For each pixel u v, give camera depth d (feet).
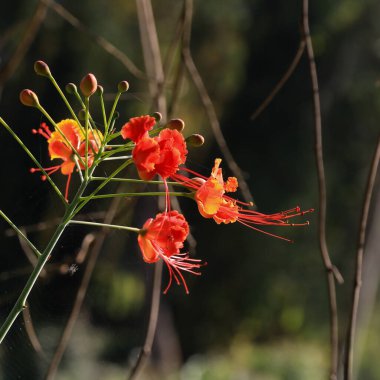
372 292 50.83
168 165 10.57
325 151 54.24
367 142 54.19
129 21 42.45
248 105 53.78
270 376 54.19
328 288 14.82
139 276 45.21
